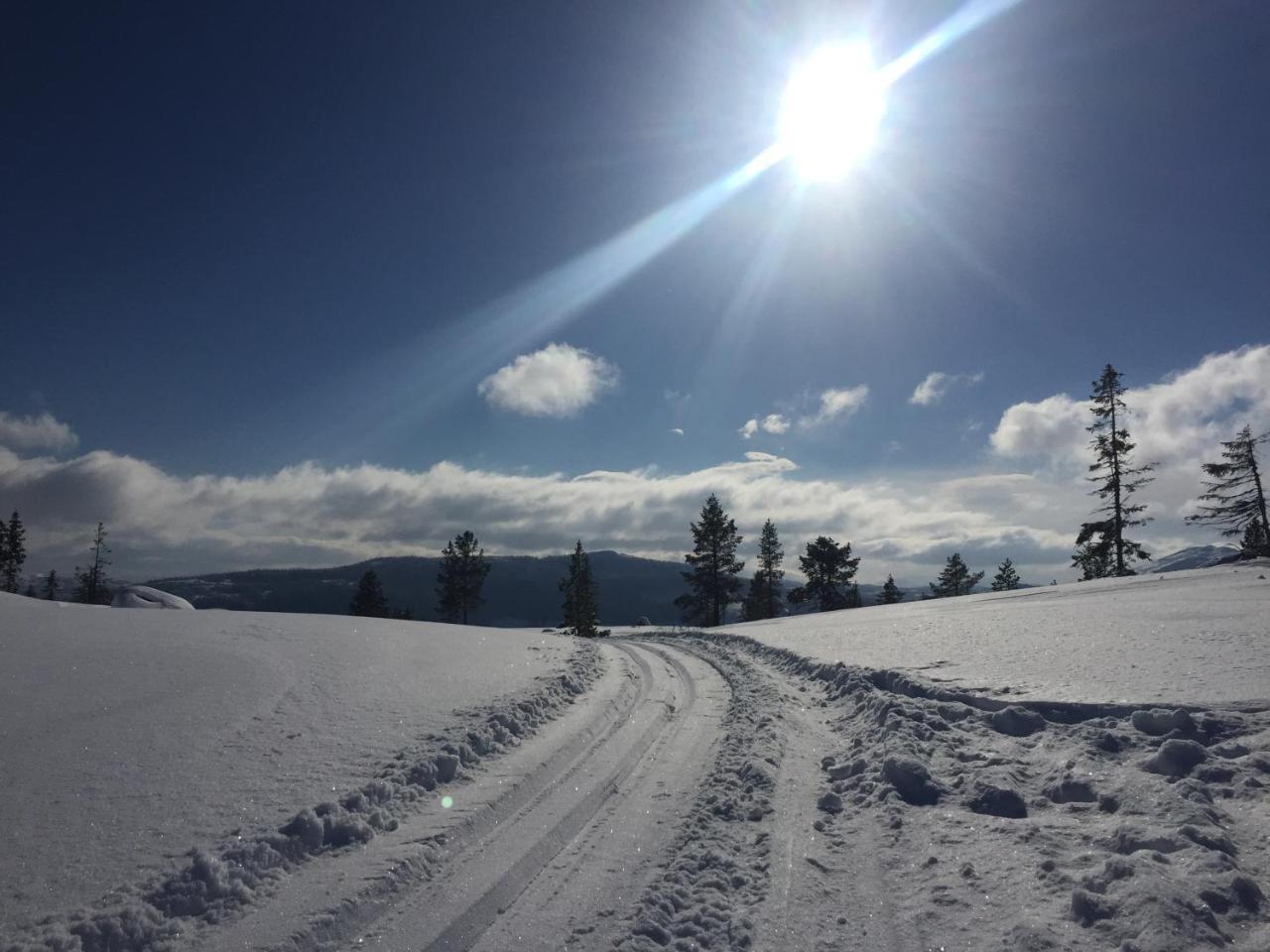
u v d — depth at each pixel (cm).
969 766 639
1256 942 364
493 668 1088
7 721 645
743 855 520
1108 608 1537
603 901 453
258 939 392
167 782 556
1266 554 3478
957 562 7162
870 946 398
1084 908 401
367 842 512
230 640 1070
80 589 6631
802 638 1697
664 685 1231
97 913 391
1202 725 609
